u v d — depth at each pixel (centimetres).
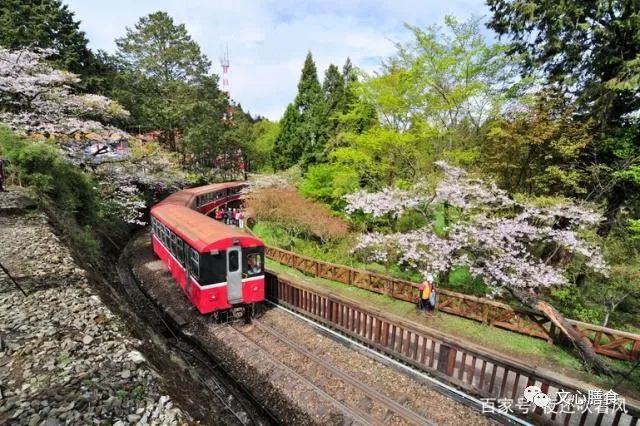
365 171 1538
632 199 1045
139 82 2683
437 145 1291
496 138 1095
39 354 460
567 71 1100
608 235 1039
